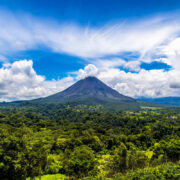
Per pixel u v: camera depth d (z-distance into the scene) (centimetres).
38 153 2531
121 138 6756
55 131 8344
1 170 1714
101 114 16362
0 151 1775
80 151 3775
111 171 3453
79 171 3250
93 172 3259
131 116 15100
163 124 10019
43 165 2931
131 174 2856
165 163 3738
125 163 3566
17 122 10825
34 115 15075
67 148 5103
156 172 2769
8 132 2192
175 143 4528
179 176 2564
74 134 7288
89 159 3531
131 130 9231
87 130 8281
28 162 2094
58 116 16950
